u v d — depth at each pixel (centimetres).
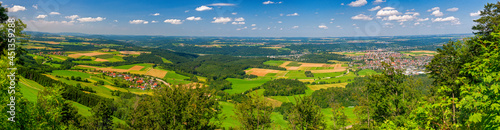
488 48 955
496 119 814
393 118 2892
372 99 3409
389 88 3231
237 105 3038
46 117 1636
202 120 2369
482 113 903
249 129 2930
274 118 5334
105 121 5084
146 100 2578
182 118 2312
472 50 2456
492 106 828
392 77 3247
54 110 1705
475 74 981
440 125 940
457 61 2500
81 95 7844
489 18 2441
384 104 3084
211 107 2564
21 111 1470
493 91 860
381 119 3325
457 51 2523
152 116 2406
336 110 4359
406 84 3291
